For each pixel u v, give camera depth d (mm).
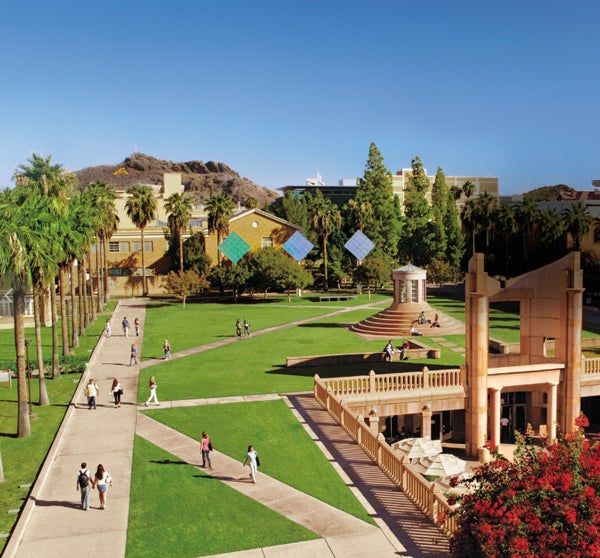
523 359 34688
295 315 73688
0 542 19172
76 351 50938
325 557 18250
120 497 22312
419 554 18344
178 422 30812
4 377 39031
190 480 23781
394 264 106250
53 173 51312
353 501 21922
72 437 28703
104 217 73500
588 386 34688
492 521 15367
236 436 28719
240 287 90062
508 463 17219
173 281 82688
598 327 62500
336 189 192500
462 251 111312
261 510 21297
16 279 29344
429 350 46188
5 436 29094
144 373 42125
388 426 35406
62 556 18344
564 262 32938
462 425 36094
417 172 128625
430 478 27031
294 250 90375
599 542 13945
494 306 79625
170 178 145625
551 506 15109
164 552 18578
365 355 45094
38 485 23094
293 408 32969
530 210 87688
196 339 56688
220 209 96688
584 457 16047
